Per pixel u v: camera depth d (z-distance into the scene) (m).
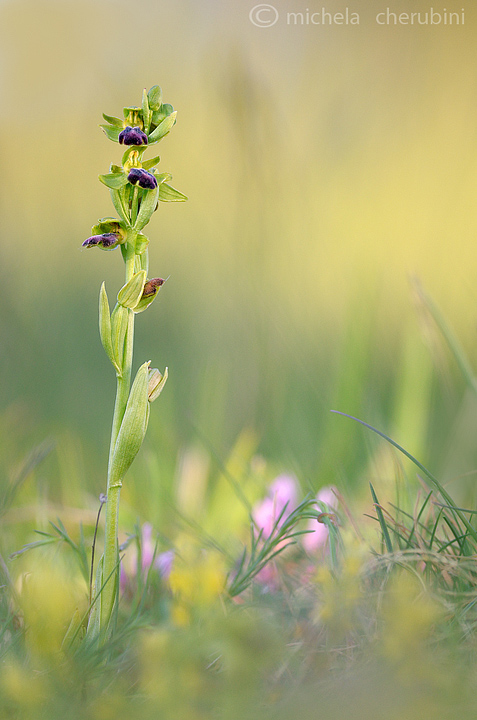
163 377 0.96
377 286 1.48
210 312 1.72
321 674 0.91
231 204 1.74
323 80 2.08
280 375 1.45
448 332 1.15
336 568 0.96
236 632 0.91
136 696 0.91
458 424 1.17
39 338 1.64
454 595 0.94
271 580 1.02
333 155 1.93
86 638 0.94
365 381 1.26
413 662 0.90
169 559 1.03
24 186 2.17
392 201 1.83
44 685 0.90
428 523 1.01
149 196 0.95
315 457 1.25
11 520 1.10
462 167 1.79
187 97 2.31
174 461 1.22
